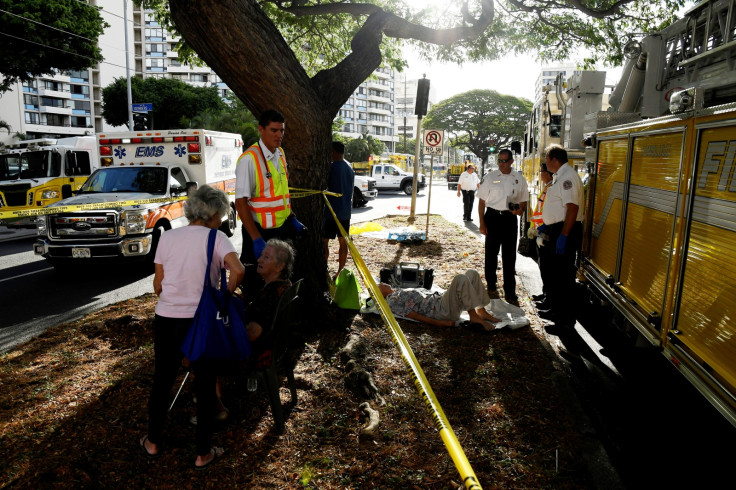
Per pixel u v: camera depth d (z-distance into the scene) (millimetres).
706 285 2910
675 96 3275
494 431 3477
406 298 5641
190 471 3057
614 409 3990
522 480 2982
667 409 3998
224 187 12547
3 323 6156
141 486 2930
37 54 23969
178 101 43094
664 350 3473
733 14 3979
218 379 3523
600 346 5324
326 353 4664
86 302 7082
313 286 5207
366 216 17125
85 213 8328
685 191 3229
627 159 4484
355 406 3766
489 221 6820
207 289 2979
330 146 5281
